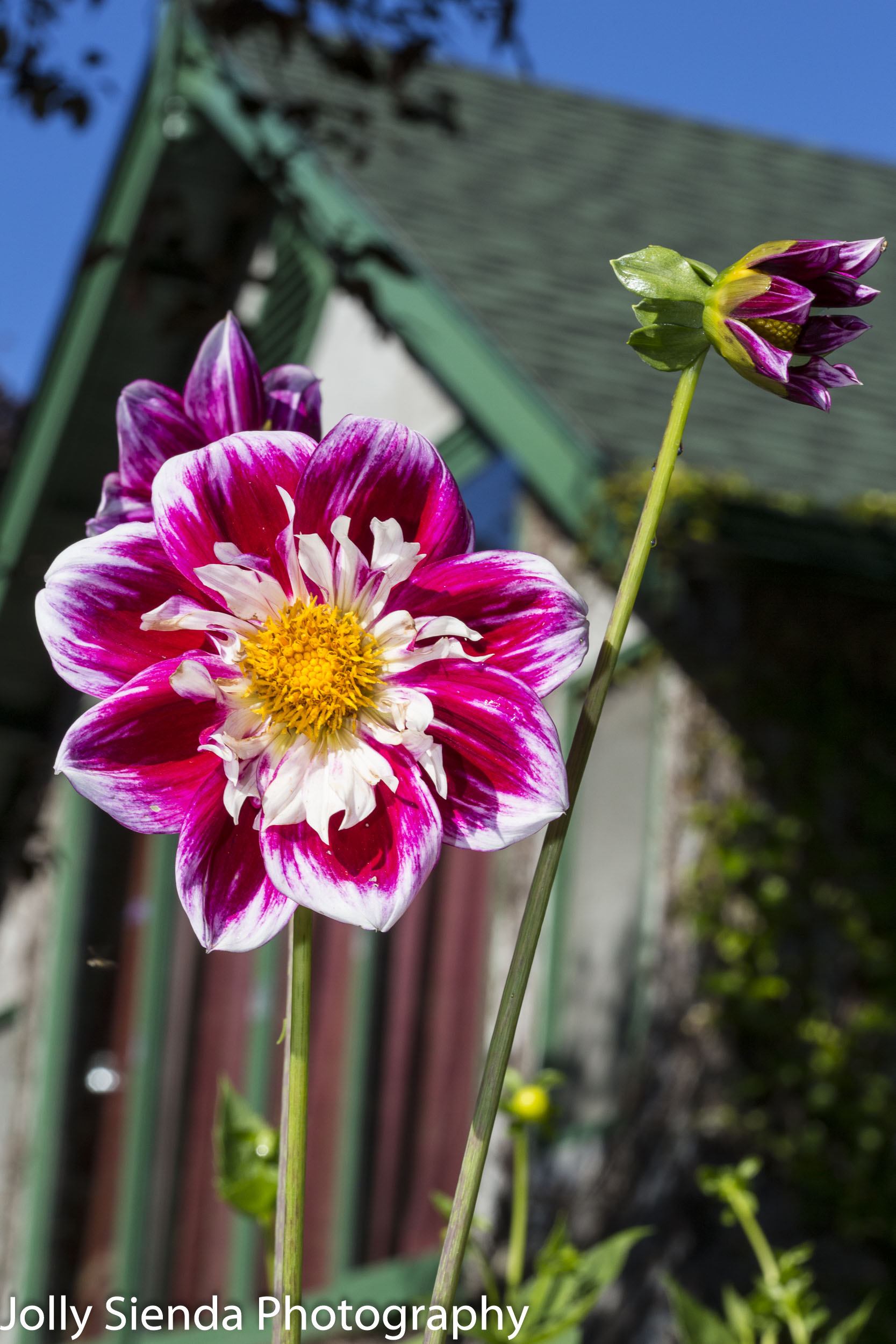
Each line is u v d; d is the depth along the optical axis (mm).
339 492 841
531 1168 4477
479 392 4719
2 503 7004
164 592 846
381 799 814
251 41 6152
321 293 6551
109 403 6738
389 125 6598
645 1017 4285
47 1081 6855
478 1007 4852
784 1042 4195
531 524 4934
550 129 7598
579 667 818
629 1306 4125
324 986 5609
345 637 828
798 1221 4113
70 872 7000
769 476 4312
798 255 755
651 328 753
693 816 4262
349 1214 5176
